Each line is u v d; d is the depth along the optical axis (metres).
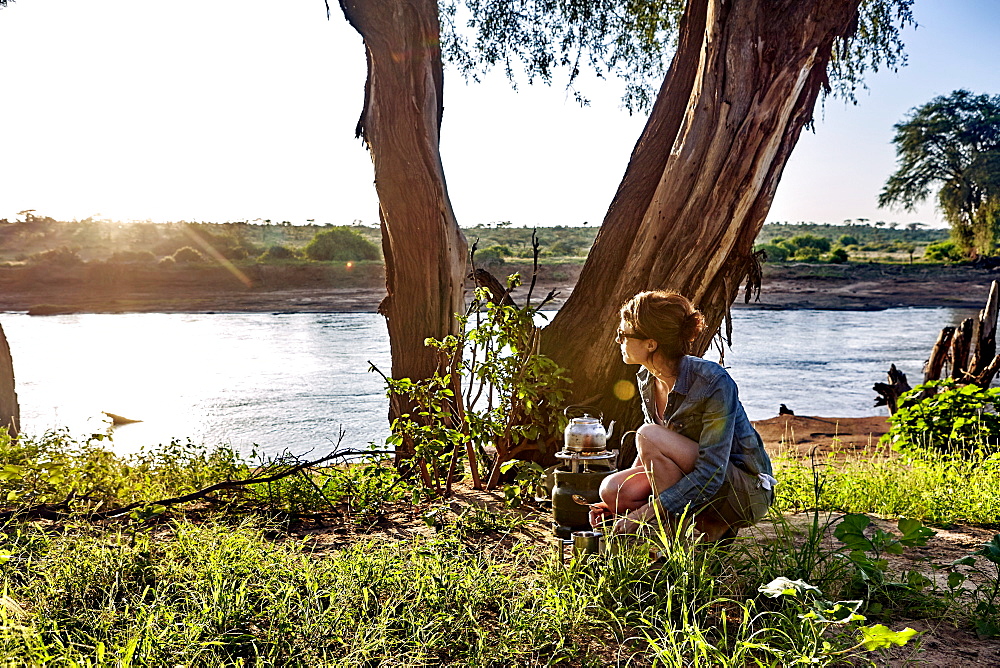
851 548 3.08
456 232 6.22
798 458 7.07
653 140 5.63
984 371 8.50
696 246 5.09
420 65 5.87
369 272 52.09
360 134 6.23
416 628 2.49
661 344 3.25
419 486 4.76
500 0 8.37
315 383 14.51
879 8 7.48
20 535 3.32
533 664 2.36
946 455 6.29
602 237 5.57
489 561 3.04
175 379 15.21
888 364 18.20
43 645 2.24
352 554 3.13
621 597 2.72
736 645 2.30
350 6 5.79
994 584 2.90
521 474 4.57
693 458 3.15
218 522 3.88
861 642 2.33
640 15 8.60
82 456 4.79
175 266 52.28
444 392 4.97
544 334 5.50
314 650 2.35
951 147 57.22
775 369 17.42
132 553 3.13
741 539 3.28
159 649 2.27
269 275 50.38
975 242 58.44
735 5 4.95
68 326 29.80
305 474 4.60
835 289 48.22
